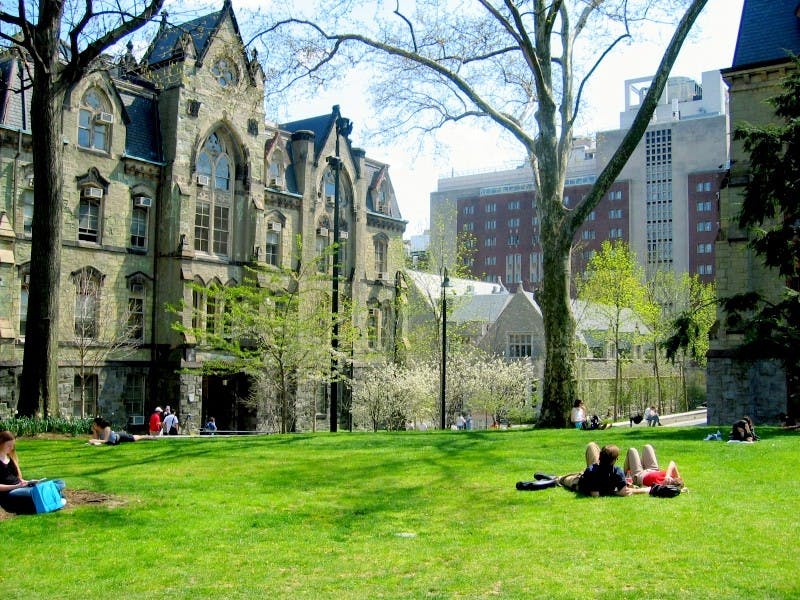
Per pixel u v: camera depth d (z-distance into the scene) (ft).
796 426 86.07
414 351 187.62
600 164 476.95
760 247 91.71
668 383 288.92
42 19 82.84
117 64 93.04
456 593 28.17
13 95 128.36
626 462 48.85
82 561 33.47
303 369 128.88
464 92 94.89
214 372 135.13
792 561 30.58
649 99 83.71
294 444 71.00
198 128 152.05
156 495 46.24
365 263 195.31
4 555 34.22
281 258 171.53
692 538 34.22
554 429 84.33
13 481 41.83
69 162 134.31
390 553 34.17
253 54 96.84
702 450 60.59
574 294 347.36
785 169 88.89
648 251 455.63
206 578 31.14
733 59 127.85
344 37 93.45
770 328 88.79
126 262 143.43
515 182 544.21
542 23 91.15
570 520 38.37
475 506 43.09
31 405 82.94
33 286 83.71
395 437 77.97
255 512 42.34
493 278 504.84
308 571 31.96
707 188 442.50
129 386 143.23
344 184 190.19
